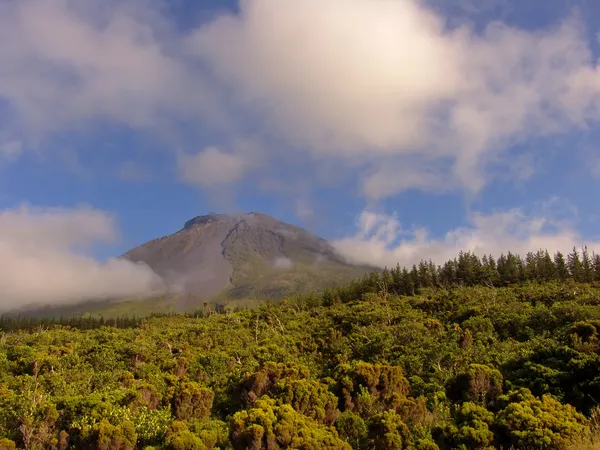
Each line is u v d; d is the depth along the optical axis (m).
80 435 15.76
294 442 14.03
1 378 29.30
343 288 84.81
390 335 37.03
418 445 14.46
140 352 37.94
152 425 17.36
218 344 45.28
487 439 14.31
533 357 24.34
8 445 15.03
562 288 50.62
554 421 14.02
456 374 23.94
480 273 76.06
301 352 40.16
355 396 22.25
